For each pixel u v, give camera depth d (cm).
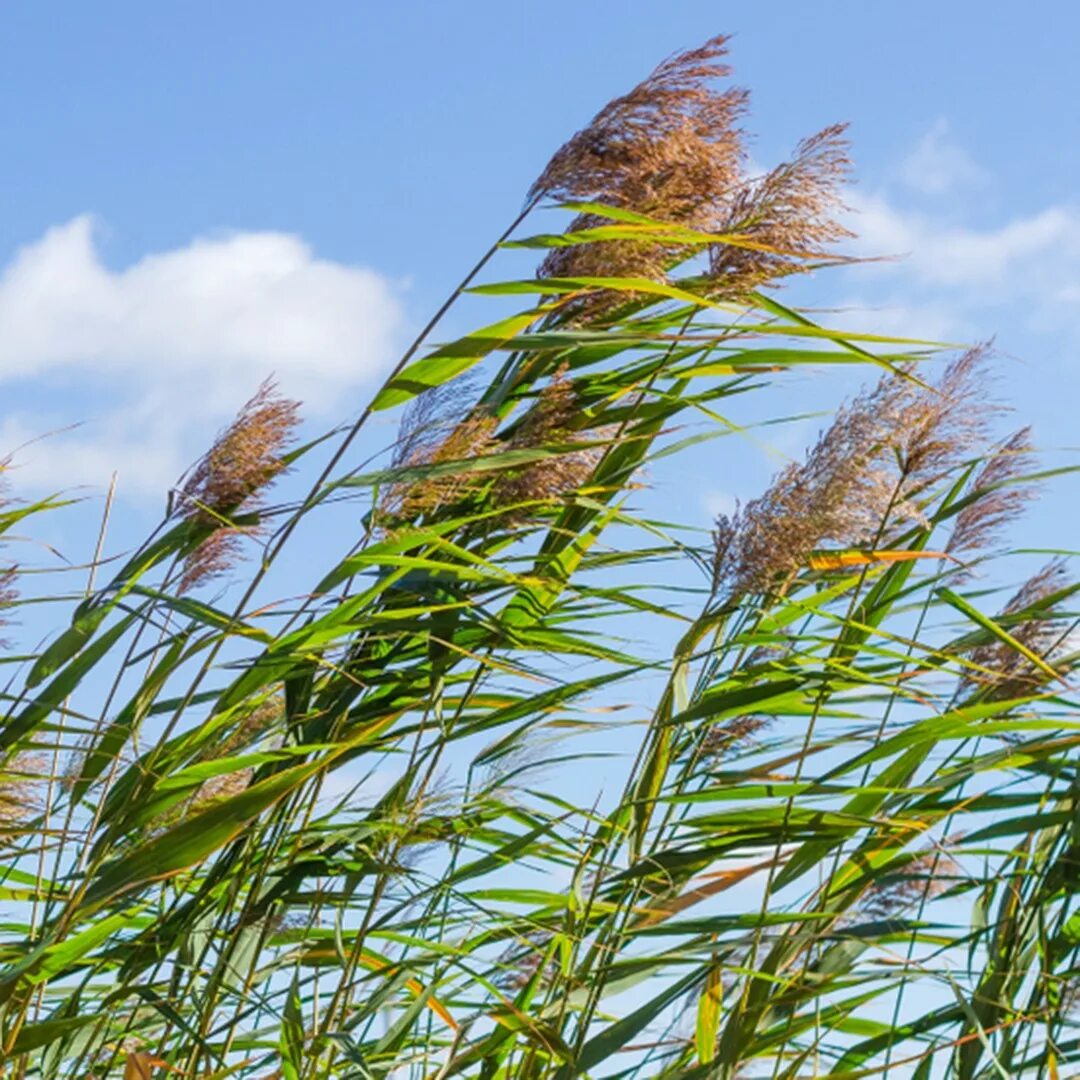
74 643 516
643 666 528
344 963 518
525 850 532
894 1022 521
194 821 489
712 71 521
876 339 515
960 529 534
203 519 523
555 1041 505
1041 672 517
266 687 517
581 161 519
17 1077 498
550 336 514
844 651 523
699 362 530
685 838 512
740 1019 506
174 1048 523
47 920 509
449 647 522
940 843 513
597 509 528
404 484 518
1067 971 511
